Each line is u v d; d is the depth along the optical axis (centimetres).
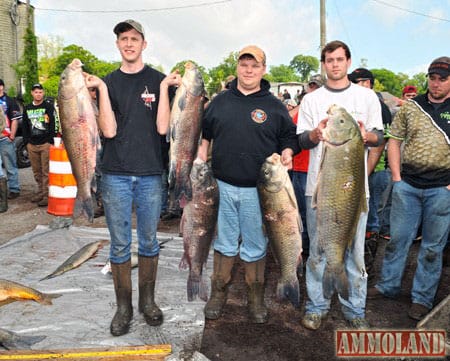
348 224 336
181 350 343
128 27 340
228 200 392
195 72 330
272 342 375
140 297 389
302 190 518
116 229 362
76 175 335
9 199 880
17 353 326
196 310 411
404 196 427
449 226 414
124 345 355
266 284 491
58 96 328
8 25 1962
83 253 525
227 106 381
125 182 355
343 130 319
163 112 342
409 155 419
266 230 365
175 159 335
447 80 396
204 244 365
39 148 813
